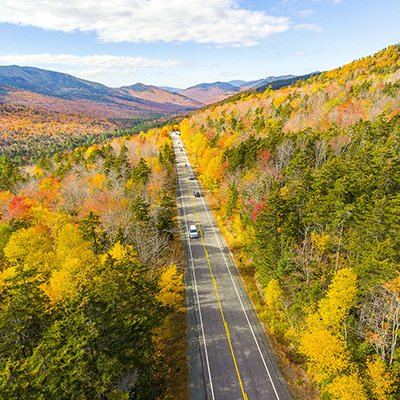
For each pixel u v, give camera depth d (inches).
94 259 1254.3
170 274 1162.6
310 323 904.3
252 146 2486.5
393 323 765.9
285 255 1151.0
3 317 889.5
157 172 2404.0
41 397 625.3
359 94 3452.3
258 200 1605.6
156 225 1574.8
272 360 1034.7
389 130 1803.6
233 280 1498.5
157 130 6422.2
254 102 5349.4
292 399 898.1
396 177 1162.0
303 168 1627.7
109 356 702.5
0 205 2386.8
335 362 773.3
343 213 1087.0
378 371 702.5
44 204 2298.2
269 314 1219.2
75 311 731.4
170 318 1242.0
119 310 802.8
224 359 1046.4
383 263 857.5
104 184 2311.8
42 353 739.4
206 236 1969.7
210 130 4394.7
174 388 944.9
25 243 1441.9
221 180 2443.4
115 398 671.1
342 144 1924.2
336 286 854.5
